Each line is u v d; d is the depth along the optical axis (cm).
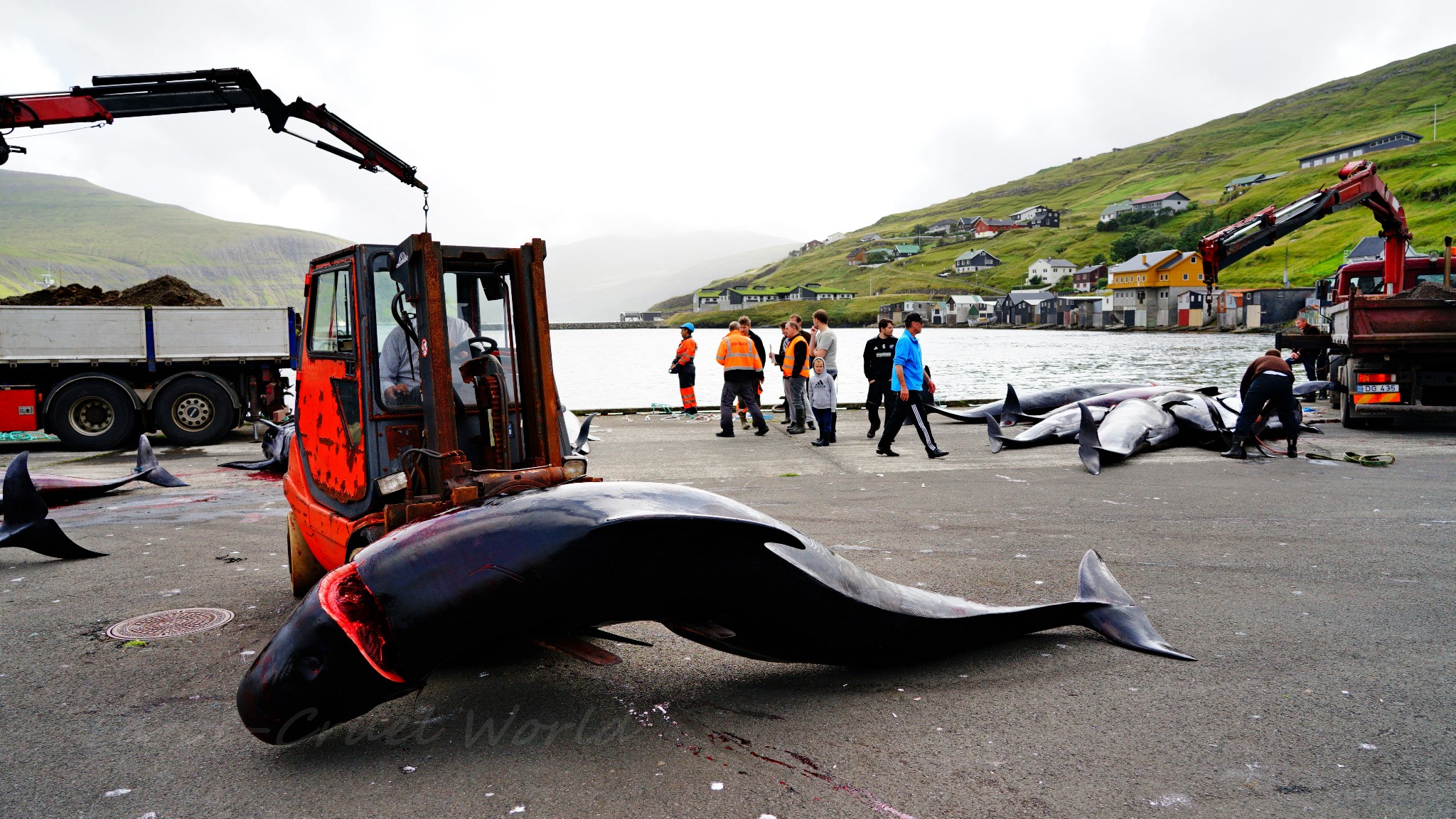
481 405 436
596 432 1545
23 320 1353
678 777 299
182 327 1432
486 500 357
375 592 314
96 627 500
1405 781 288
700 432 1542
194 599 559
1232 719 339
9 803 296
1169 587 529
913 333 1134
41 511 659
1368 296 1320
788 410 1534
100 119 886
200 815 284
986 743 322
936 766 304
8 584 601
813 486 939
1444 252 1470
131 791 302
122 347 1399
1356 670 389
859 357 5153
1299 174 19325
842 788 290
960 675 389
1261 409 1095
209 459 1270
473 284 464
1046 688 372
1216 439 1161
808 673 396
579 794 289
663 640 449
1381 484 870
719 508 328
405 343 443
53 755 333
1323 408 1706
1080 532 688
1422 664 394
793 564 342
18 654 454
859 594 365
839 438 1429
